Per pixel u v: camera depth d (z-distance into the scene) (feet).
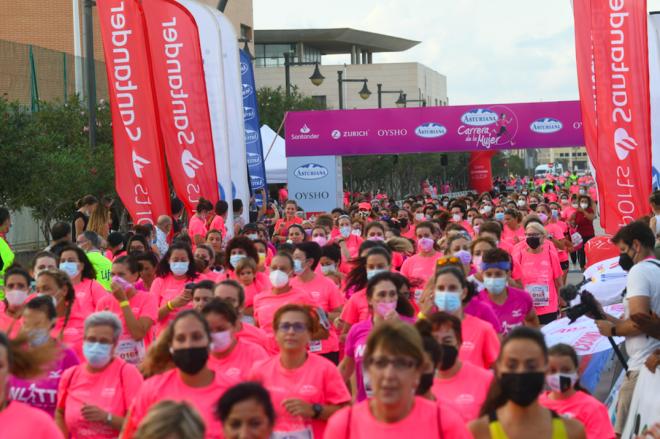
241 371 24.00
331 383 22.21
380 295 25.26
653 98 51.52
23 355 17.40
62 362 24.32
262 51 342.03
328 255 38.86
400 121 106.52
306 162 107.14
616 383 30.91
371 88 352.49
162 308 32.24
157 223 48.83
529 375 16.15
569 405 21.53
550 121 106.42
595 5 45.93
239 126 60.85
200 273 36.32
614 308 36.60
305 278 34.71
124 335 30.30
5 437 15.89
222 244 48.14
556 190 193.67
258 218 83.30
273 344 29.22
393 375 15.83
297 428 22.04
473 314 27.25
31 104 99.91
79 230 52.90
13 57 102.47
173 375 20.57
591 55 47.70
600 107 46.24
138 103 49.52
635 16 45.34
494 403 16.63
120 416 22.94
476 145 106.52
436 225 44.27
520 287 40.63
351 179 199.41
